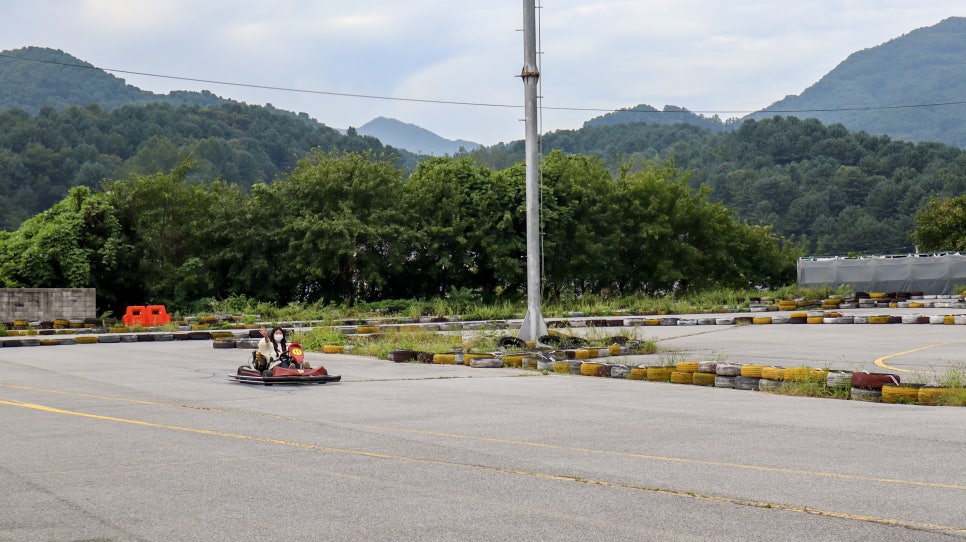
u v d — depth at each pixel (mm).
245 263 45500
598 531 6465
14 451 9852
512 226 47500
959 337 24172
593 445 9789
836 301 41438
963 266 50844
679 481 7996
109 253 42000
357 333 31484
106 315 40969
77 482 8258
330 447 9844
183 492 7805
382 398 14047
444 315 39969
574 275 49500
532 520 6773
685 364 16016
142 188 44750
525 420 11641
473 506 7207
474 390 15117
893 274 52000
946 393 12797
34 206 167500
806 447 9523
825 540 6195
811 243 158750
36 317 37938
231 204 45625
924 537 6246
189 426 11430
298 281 46188
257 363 16781
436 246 46062
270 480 8234
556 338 23000
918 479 7922
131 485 8102
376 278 44469
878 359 18609
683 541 6211
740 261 56281
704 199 54844
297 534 6492
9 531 6652
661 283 52812
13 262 41688
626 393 14625
